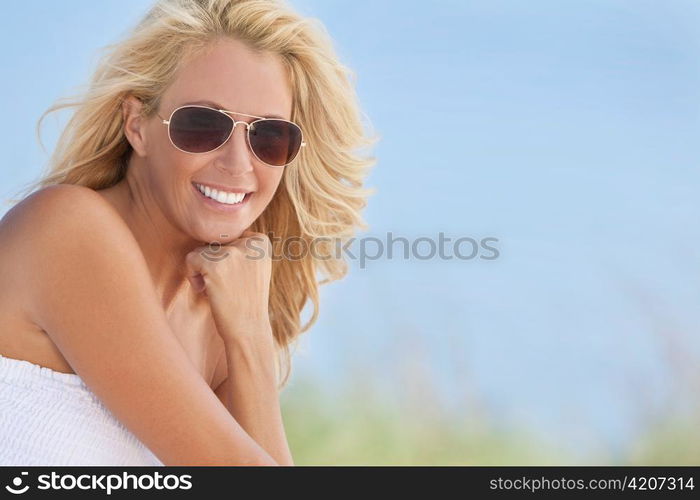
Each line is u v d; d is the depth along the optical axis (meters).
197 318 10.17
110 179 9.55
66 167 9.47
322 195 10.60
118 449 8.52
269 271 9.89
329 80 9.81
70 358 7.96
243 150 8.95
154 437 7.88
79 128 9.28
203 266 9.49
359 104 10.45
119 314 7.89
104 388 7.89
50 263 7.91
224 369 10.70
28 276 7.96
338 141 10.38
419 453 33.81
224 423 7.96
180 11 8.88
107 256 8.00
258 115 9.03
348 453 33.41
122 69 9.01
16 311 8.05
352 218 10.96
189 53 8.89
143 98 9.05
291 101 9.65
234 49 8.98
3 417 8.12
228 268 9.53
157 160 9.04
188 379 7.97
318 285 11.27
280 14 9.16
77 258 7.93
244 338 9.56
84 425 8.31
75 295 7.87
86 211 8.09
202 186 9.05
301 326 11.40
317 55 9.50
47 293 7.89
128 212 9.33
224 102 8.88
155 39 8.88
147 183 9.24
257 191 9.29
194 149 8.80
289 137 9.20
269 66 9.17
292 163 10.34
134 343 7.88
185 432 7.84
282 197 10.67
